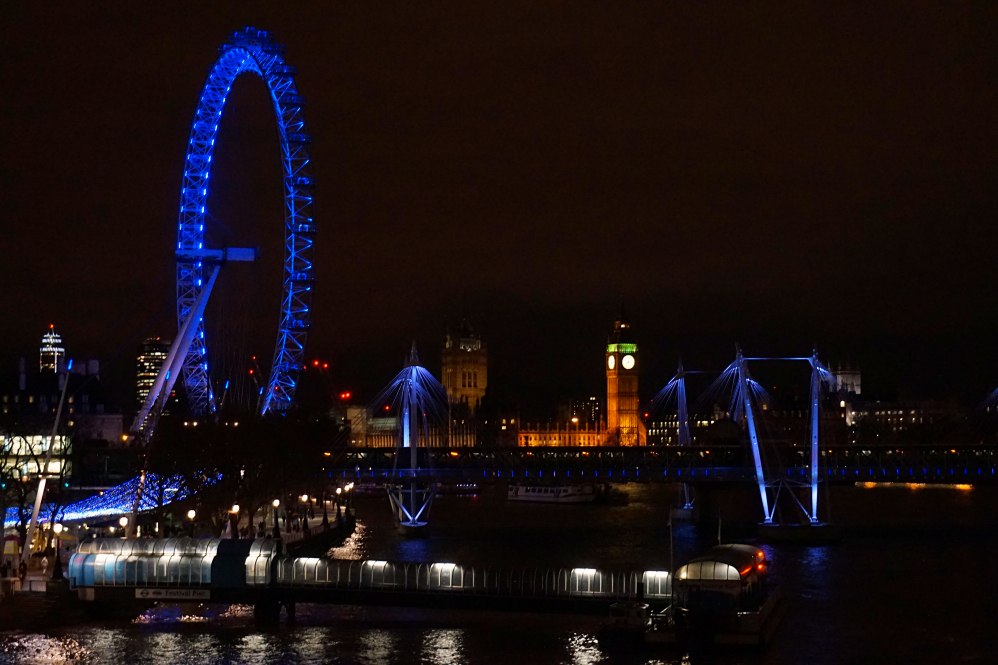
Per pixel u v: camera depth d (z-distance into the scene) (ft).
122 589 433.89
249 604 452.76
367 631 423.23
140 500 647.97
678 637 389.80
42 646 399.65
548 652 389.80
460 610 456.45
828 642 407.44
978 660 385.70
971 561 622.54
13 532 559.79
